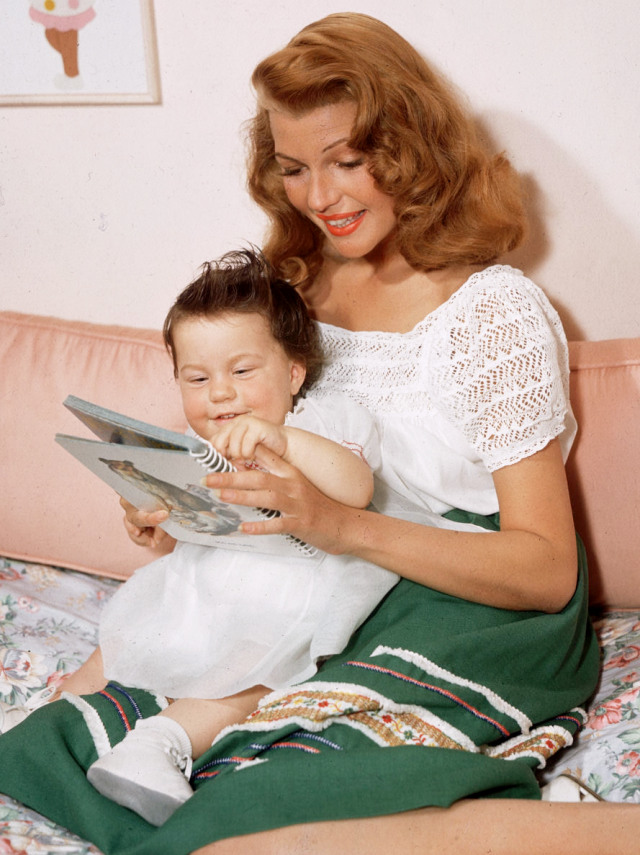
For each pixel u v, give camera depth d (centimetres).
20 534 168
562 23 152
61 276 185
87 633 153
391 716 107
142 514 120
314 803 96
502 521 125
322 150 123
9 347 171
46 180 178
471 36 155
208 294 122
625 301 168
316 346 139
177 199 175
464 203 132
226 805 97
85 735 116
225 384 122
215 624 120
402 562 116
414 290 137
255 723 106
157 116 170
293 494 107
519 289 127
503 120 160
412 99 123
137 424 101
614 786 112
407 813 97
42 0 164
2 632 149
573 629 123
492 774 100
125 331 170
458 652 112
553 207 163
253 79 126
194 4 161
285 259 150
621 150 158
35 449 166
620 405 145
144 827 104
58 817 108
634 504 145
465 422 127
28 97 171
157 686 120
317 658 116
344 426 126
